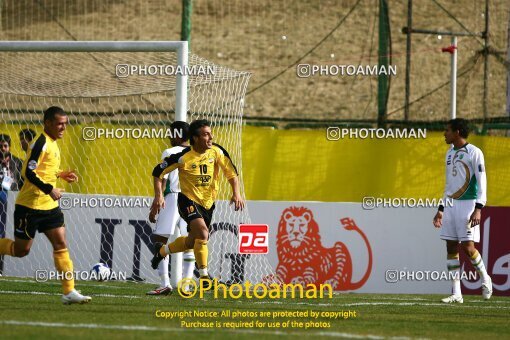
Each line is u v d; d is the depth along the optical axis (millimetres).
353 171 42688
